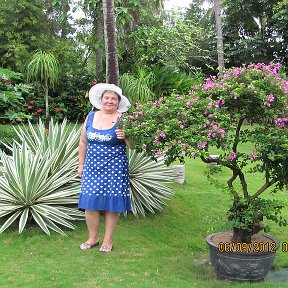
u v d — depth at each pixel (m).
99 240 4.36
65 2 9.59
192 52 12.03
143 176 5.28
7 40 11.38
